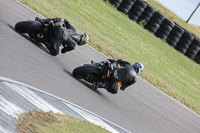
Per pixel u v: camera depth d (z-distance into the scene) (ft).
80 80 103.40
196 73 276.00
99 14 239.50
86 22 201.57
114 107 102.78
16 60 80.38
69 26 107.14
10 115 53.21
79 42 106.32
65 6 204.03
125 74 99.09
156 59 238.68
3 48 82.02
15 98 59.67
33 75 79.00
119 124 91.86
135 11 280.92
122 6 278.67
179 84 217.97
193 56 297.33
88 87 102.58
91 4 247.70
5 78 64.54
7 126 49.85
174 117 138.00
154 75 197.77
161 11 345.72
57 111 68.90
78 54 131.54
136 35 257.55
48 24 97.66
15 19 114.01
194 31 358.43
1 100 55.31
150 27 285.23
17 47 88.79
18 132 50.55
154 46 264.52
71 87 90.79
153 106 134.51
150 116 118.93
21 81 70.38
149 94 149.89
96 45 170.71
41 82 78.59
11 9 125.80
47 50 106.01
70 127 65.41
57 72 92.84
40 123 58.34
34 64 85.97
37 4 167.02
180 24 346.74
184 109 164.45
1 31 92.63
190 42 296.10
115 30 231.91
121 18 267.39
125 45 215.31
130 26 265.75
